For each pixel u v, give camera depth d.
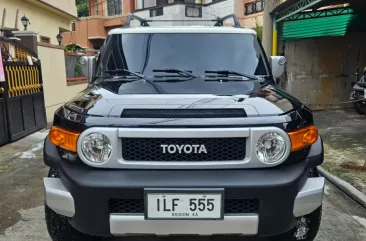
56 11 11.77
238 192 2.01
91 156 2.07
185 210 2.02
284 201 2.06
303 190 2.13
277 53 10.20
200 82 2.82
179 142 2.05
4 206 3.51
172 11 15.91
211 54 3.19
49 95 8.52
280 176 2.07
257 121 2.08
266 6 9.27
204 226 2.05
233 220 2.04
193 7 16.16
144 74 3.04
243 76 3.06
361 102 9.57
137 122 2.04
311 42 10.67
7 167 4.78
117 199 2.06
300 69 10.69
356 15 9.70
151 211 2.02
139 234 2.10
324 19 9.93
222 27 3.41
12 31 7.52
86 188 2.02
